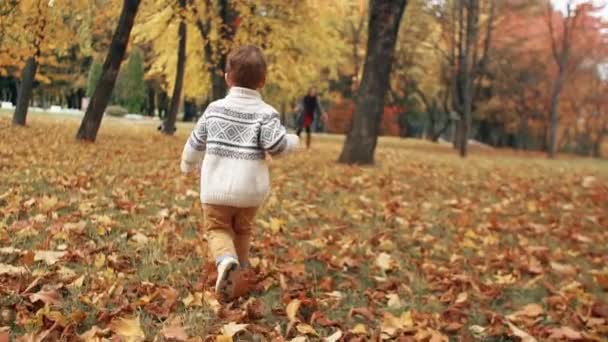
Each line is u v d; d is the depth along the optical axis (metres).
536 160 25.94
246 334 3.30
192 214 6.04
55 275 3.74
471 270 5.05
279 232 5.64
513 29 34.88
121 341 2.93
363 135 13.03
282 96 28.59
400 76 38.06
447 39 34.12
